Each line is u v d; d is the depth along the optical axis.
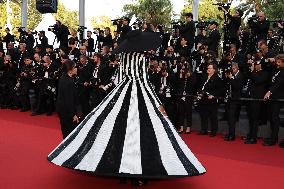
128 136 4.05
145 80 4.42
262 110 7.86
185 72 8.72
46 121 9.79
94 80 9.07
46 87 10.66
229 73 8.07
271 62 7.57
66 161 4.14
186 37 10.65
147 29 10.61
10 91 12.02
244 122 8.38
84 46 10.16
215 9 26.89
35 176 4.78
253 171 5.42
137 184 4.41
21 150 6.28
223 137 8.25
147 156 3.95
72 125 5.47
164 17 25.17
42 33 13.25
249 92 8.16
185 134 8.61
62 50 10.62
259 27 10.50
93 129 4.24
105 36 12.46
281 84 7.21
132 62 4.39
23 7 18.44
